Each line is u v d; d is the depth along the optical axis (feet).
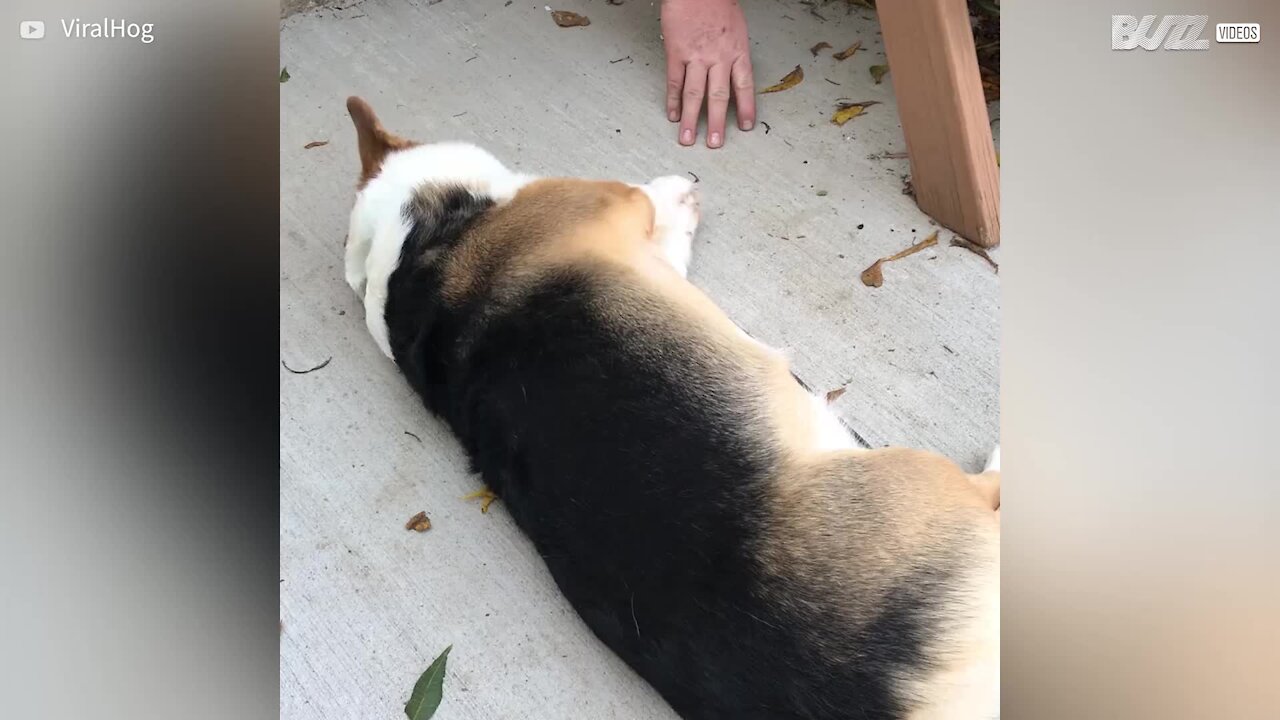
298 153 8.90
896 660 4.74
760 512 5.25
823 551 5.07
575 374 5.87
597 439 5.61
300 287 8.00
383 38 9.93
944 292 7.38
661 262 6.66
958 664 4.73
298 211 8.48
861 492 5.28
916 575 4.96
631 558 5.27
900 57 7.03
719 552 5.14
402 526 6.68
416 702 5.86
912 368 7.00
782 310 7.38
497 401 6.02
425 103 9.18
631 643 5.22
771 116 8.69
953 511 5.18
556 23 9.86
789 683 4.79
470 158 7.29
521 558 6.46
